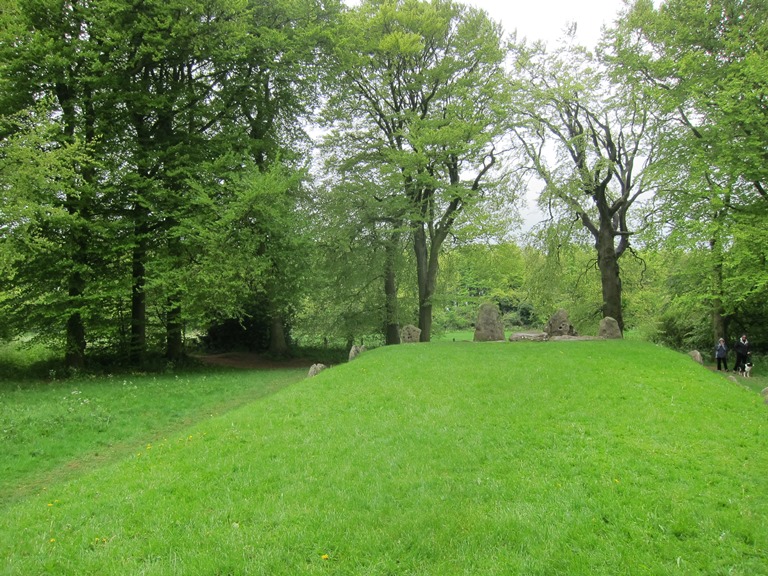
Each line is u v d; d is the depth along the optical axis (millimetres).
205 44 18250
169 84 19312
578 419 9469
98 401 13188
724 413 10055
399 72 23516
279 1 20938
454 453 7875
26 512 6508
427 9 22188
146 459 8133
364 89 24562
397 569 4855
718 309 24672
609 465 7258
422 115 23906
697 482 6742
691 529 5477
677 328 30438
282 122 25000
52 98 14164
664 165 19500
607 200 25453
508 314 50062
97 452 10094
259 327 27969
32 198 14094
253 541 5340
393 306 27078
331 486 6773
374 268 24812
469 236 22141
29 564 5070
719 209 18641
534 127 21812
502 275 30250
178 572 4797
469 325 53375
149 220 18234
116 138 18078
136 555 5188
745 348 20688
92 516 6172
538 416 9664
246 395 15477
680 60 18234
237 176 17984
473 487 6621
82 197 16609
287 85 22047
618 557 4934
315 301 26797
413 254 27406
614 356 14914
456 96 22672
